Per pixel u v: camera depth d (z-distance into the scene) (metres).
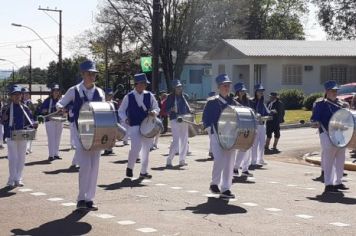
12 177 12.45
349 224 9.04
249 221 9.15
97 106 9.42
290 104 39.62
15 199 10.97
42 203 10.55
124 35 57.25
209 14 56.66
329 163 12.12
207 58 49.31
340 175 12.28
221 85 11.20
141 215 9.54
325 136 12.12
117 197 11.15
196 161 17.84
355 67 45.47
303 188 12.65
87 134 9.48
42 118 12.36
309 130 29.47
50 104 17.72
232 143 10.60
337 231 8.56
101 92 10.23
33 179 13.53
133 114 13.33
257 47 44.91
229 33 59.19
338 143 11.76
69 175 14.23
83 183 9.80
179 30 54.06
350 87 29.89
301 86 44.66
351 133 11.55
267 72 44.19
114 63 58.28
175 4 53.69
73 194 11.46
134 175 14.25
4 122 12.45
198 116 38.00
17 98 12.49
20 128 12.46
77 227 8.70
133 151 13.48
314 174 15.20
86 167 9.75
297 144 23.31
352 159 18.00
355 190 12.37
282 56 43.59
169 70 54.50
